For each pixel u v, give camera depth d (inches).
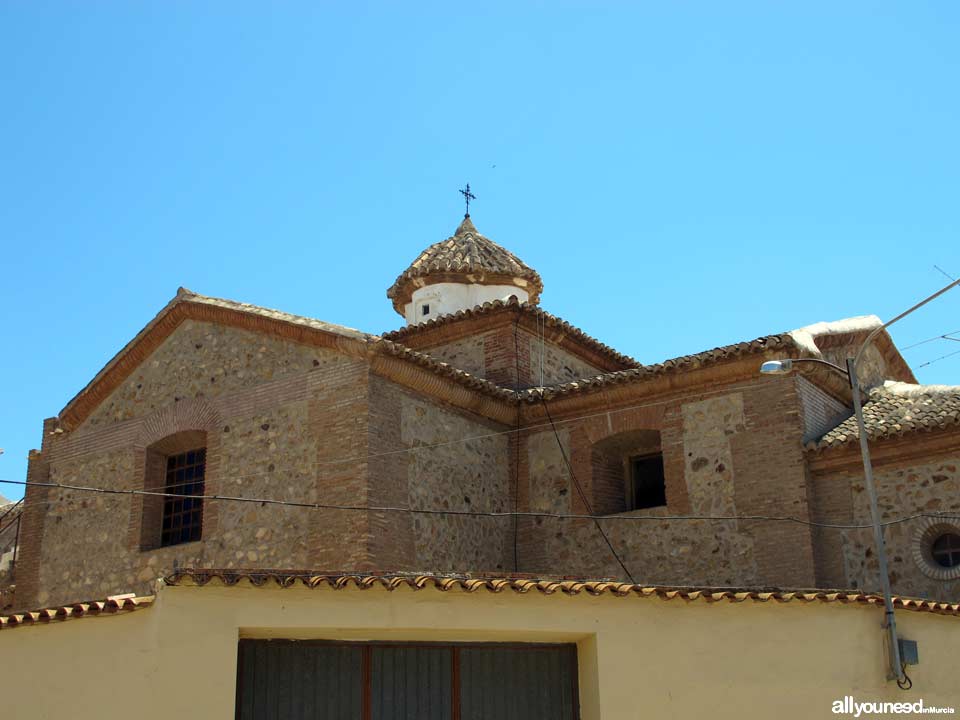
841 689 506.6
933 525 679.7
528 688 500.1
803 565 698.2
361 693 480.4
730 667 496.1
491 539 799.1
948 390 755.4
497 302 905.5
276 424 754.8
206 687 434.9
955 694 533.3
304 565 704.4
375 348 719.1
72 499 850.8
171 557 769.6
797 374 738.2
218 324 817.5
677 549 751.1
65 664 451.2
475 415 816.3
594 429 812.6
